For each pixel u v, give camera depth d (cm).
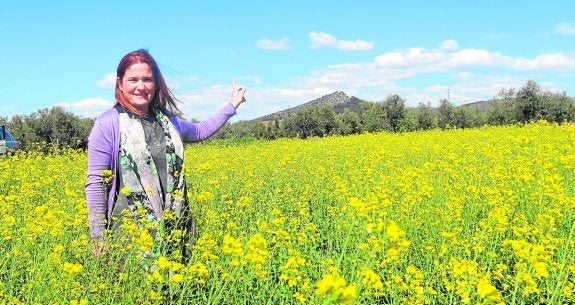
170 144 459
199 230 593
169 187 455
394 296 446
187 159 1684
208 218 629
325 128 4369
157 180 450
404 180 908
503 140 1675
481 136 2030
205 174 1132
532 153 1288
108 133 442
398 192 866
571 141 1520
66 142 2914
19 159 1705
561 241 542
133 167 443
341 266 515
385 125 4334
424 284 522
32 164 1460
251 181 1088
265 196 913
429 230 662
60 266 416
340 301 189
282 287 455
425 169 1071
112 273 417
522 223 657
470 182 922
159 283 409
